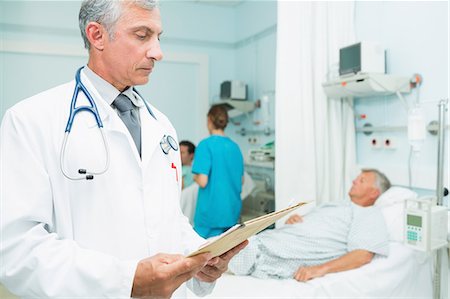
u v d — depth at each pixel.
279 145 2.16
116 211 0.80
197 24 3.67
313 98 2.26
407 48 2.01
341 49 2.12
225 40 3.83
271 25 3.28
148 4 0.81
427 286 1.76
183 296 0.96
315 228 1.84
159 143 0.94
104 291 0.67
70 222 0.77
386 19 2.13
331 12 2.28
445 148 1.83
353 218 1.87
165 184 0.93
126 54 0.81
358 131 2.34
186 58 3.59
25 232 0.68
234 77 3.90
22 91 2.96
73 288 0.66
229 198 2.53
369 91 1.95
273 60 3.29
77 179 0.77
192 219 3.04
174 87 3.59
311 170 2.20
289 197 2.17
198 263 0.70
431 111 1.89
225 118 2.56
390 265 1.64
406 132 2.03
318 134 2.26
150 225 0.85
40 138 0.75
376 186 2.02
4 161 0.70
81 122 0.81
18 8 2.92
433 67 1.88
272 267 1.69
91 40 0.82
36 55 3.00
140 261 0.71
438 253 1.65
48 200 0.73
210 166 2.48
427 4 1.90
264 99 3.34
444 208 1.60
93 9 0.80
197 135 3.69
